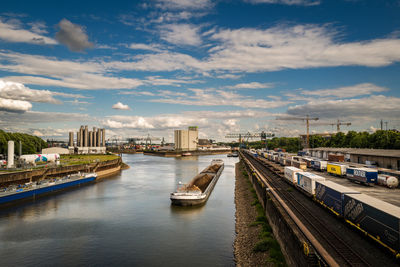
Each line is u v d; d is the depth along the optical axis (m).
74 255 40.34
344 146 177.00
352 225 33.84
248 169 121.69
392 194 52.94
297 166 95.75
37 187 82.50
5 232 49.94
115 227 52.91
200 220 57.56
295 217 38.38
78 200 76.44
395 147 121.81
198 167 179.12
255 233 45.41
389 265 25.14
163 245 44.03
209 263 37.66
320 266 24.80
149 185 102.88
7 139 155.75
